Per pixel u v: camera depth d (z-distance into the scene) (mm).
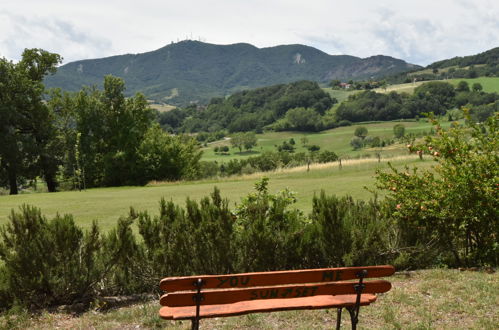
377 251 7703
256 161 110375
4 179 52938
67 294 6371
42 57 54875
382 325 5055
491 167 7617
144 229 6867
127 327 5312
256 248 7000
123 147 57906
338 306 4168
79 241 6590
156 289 6750
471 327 4895
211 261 6828
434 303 5742
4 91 48625
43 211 20672
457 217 7695
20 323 5605
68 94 56219
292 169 44281
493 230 7742
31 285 6078
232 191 27953
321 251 7523
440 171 8234
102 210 20516
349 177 34250
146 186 45000
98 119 55906
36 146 49906
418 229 8109
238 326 5184
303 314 5461
